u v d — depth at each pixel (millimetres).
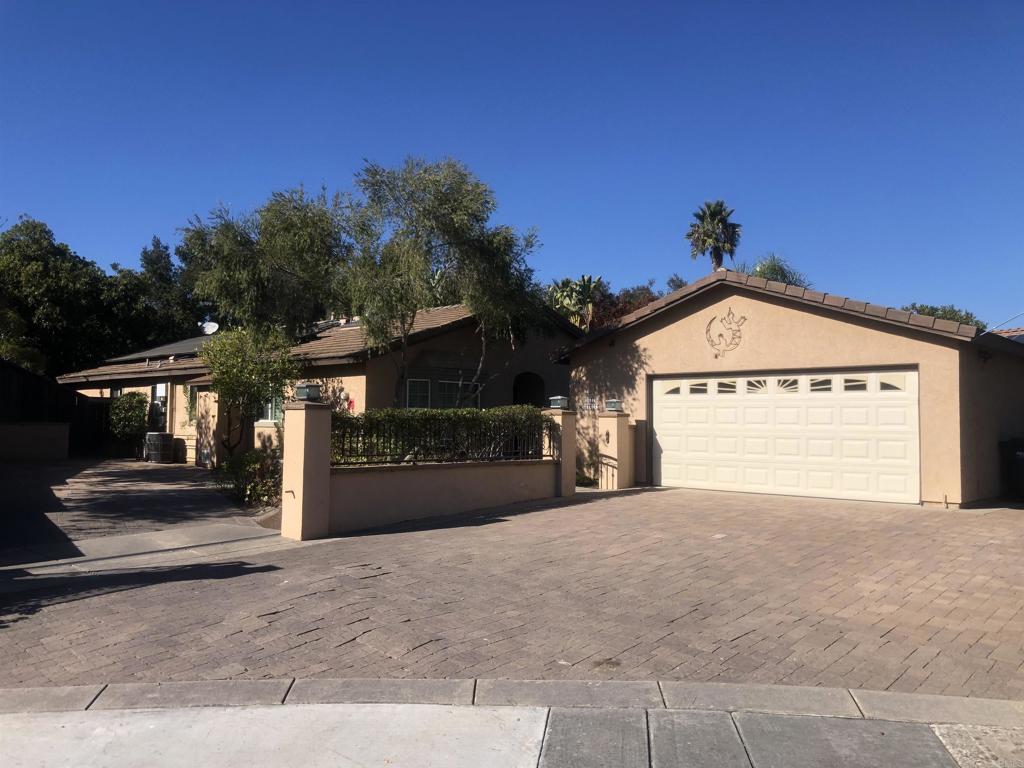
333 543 9836
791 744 4199
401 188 14875
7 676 5359
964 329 11812
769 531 10367
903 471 12703
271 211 15859
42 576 8086
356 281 14969
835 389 13508
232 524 11000
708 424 15172
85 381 28141
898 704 4727
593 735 4336
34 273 31344
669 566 8398
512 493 13297
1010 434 14055
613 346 16703
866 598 7102
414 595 7254
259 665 5516
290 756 4152
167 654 5746
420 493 11719
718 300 14984
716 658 5574
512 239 15250
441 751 4180
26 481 16078
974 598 7082
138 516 11711
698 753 4109
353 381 16828
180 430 22375
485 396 19125
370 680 5195
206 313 40625
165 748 4262
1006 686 5043
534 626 6340
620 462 15531
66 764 4098
